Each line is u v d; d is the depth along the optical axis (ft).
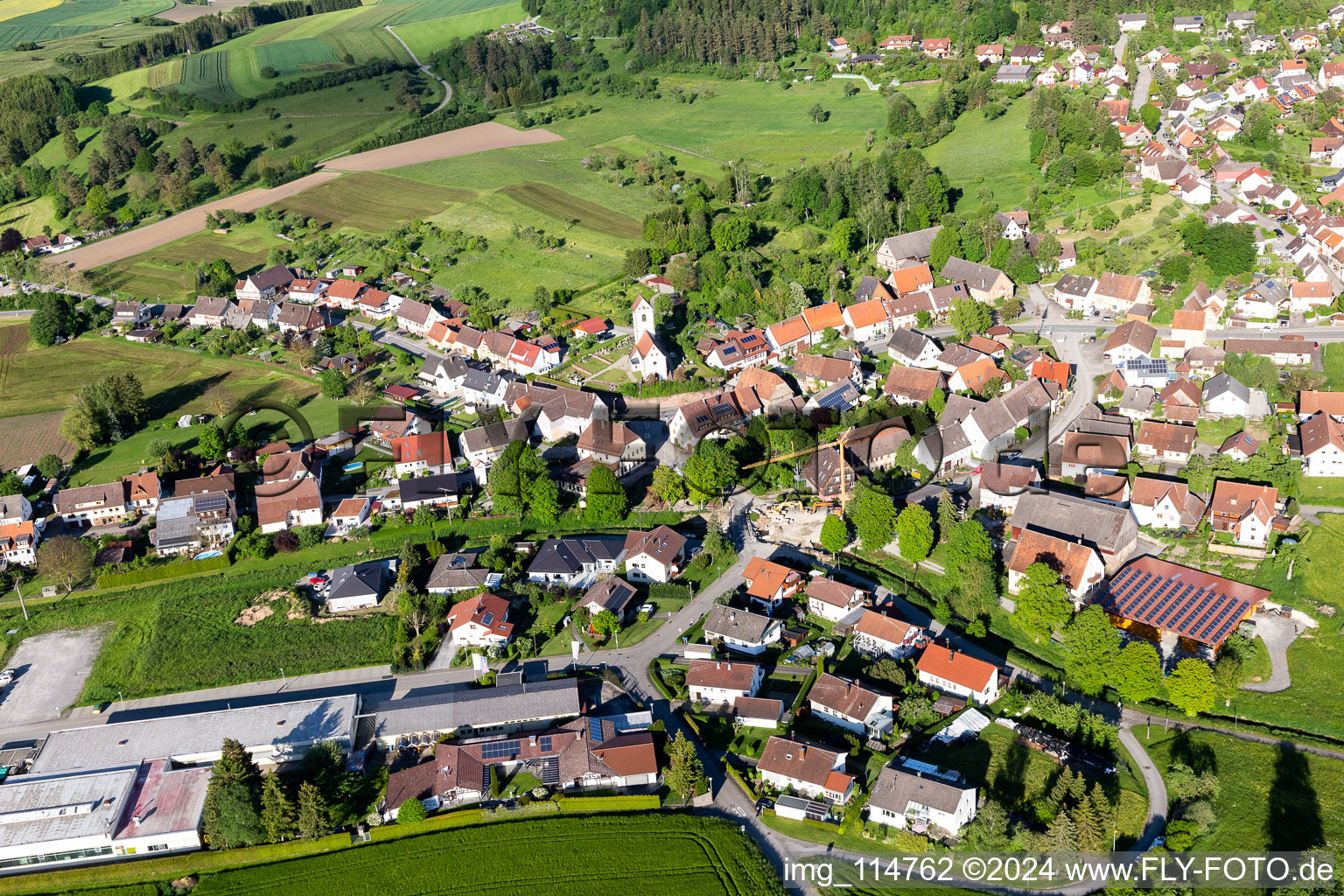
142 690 494.18
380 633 521.24
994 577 507.30
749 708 446.19
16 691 500.74
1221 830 379.76
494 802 412.77
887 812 390.42
